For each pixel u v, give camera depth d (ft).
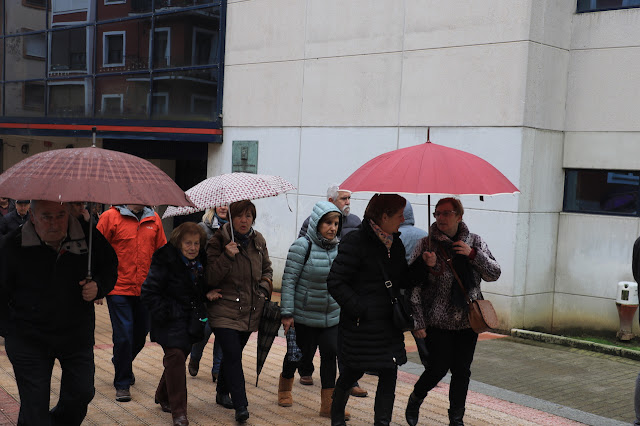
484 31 32.78
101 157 12.22
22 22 58.44
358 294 15.46
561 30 33.14
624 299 30.83
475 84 33.12
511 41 31.89
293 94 41.37
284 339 29.17
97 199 11.37
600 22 32.73
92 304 13.82
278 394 19.94
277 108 42.29
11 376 21.66
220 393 19.49
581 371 25.86
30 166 11.95
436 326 16.71
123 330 19.97
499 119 32.22
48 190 11.27
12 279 12.98
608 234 32.42
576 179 33.86
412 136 35.58
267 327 18.75
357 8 37.99
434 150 14.43
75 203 13.58
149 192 12.02
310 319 18.56
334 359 18.75
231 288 18.12
